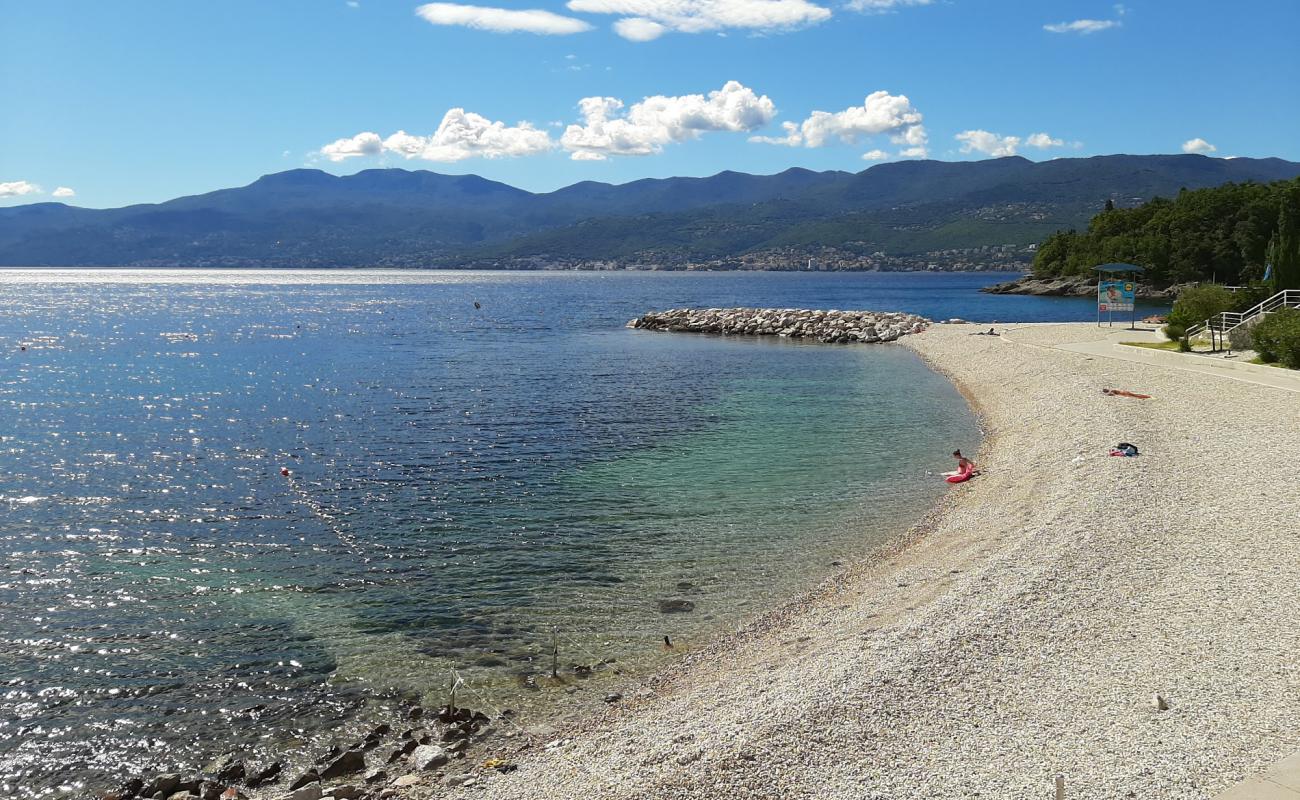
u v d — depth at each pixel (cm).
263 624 1945
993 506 2609
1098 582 1772
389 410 4691
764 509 2786
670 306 15338
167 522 2700
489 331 10100
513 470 3344
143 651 1819
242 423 4316
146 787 1355
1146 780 1056
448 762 1392
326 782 1364
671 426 4209
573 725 1493
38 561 2348
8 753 1462
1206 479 2503
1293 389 3872
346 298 18538
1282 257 5744
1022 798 1046
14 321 11262
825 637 1734
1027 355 5716
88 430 4141
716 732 1310
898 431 4009
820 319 9731
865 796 1085
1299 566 1764
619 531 2580
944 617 1677
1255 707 1212
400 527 2639
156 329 10131
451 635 1880
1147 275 14512
